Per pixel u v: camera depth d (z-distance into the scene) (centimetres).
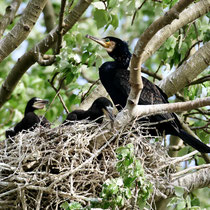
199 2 1298
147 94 1278
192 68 1319
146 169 1062
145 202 955
